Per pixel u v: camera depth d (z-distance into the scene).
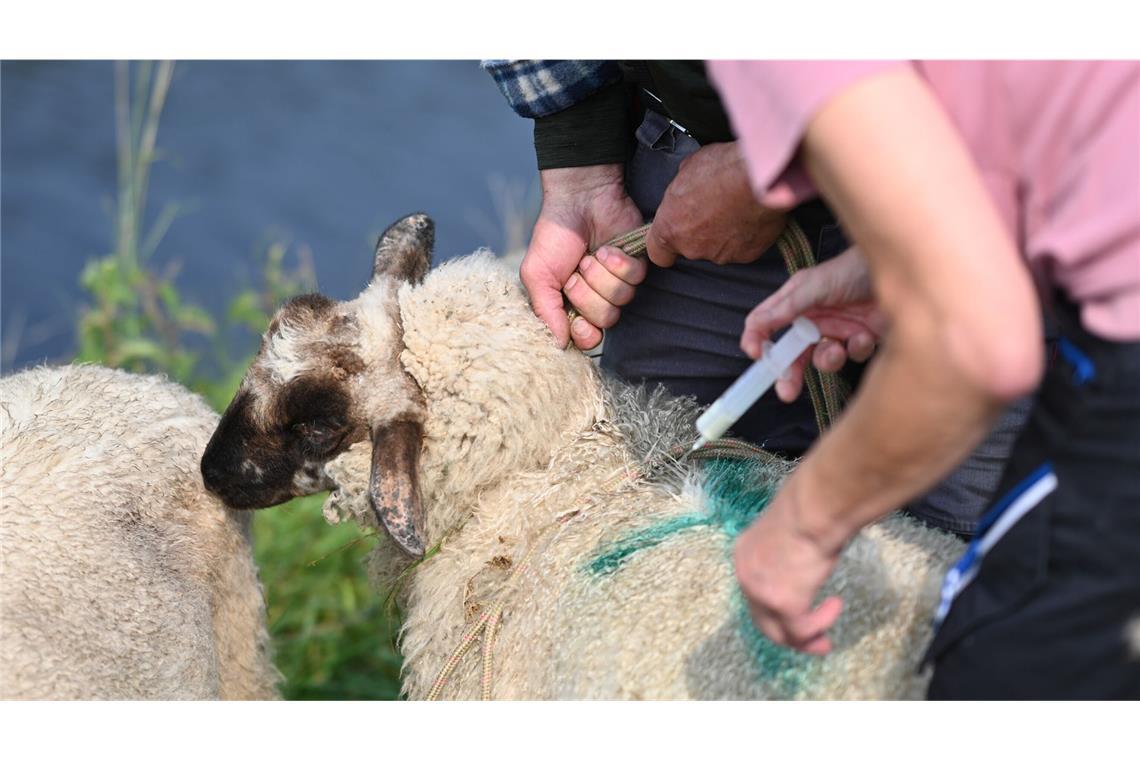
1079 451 1.81
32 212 8.92
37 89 10.86
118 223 7.14
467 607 2.82
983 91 1.76
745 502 2.62
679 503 2.67
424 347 2.85
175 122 10.52
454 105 11.30
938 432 1.60
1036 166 1.77
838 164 1.60
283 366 2.91
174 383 3.40
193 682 2.83
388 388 2.87
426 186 9.64
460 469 2.87
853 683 2.18
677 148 2.94
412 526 2.68
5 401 3.06
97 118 10.49
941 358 1.54
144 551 2.86
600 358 3.28
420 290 2.95
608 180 3.01
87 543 2.73
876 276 1.61
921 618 2.22
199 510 3.08
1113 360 1.76
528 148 10.46
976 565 1.95
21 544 2.65
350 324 2.93
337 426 2.90
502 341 2.86
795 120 1.62
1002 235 1.55
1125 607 1.82
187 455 3.12
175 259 8.33
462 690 2.77
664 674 2.32
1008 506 1.91
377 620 4.29
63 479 2.82
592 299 2.93
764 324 2.23
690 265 2.97
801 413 3.05
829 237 2.78
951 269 1.52
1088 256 1.74
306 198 9.35
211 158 9.90
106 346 5.19
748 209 2.61
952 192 1.54
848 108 1.58
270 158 9.98
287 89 11.35
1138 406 1.75
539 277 2.95
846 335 2.27
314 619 4.30
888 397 1.60
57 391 3.13
